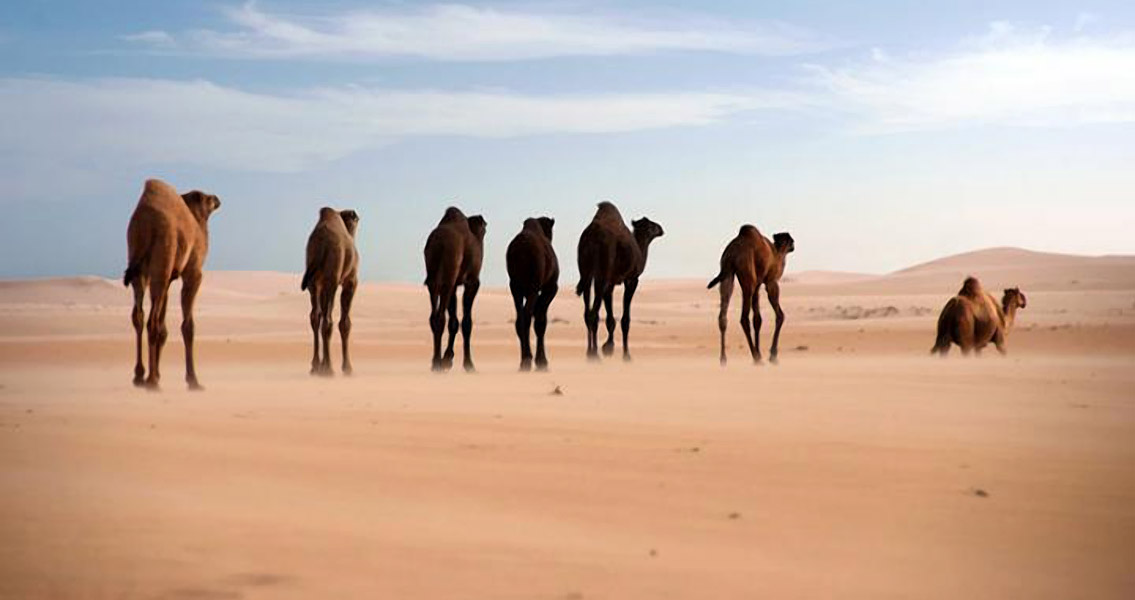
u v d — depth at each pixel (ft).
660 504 28.71
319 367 88.12
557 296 458.91
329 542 23.77
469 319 97.14
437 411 52.60
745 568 22.29
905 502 29.32
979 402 59.41
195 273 71.61
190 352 70.59
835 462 36.04
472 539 24.34
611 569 21.95
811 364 103.40
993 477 33.35
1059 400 60.90
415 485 31.12
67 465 33.42
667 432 44.06
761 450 38.78
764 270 107.55
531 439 41.37
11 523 25.04
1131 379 78.43
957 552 23.88
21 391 67.41
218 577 20.83
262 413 50.88
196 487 30.12
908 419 50.08
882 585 21.21
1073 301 352.28
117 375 89.97
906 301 393.50
